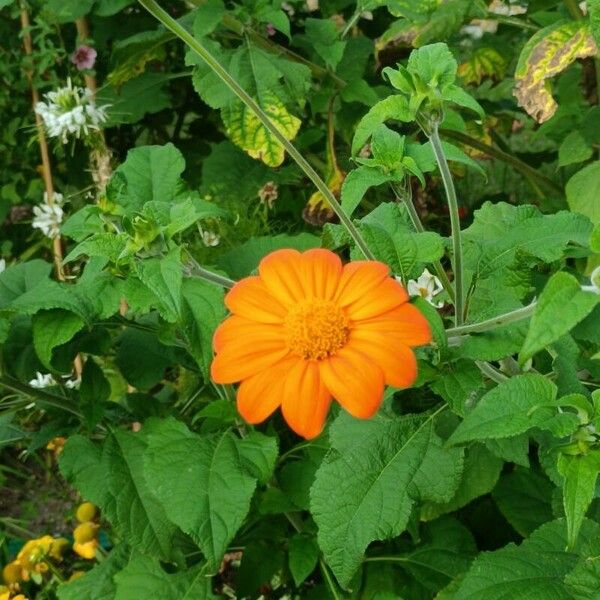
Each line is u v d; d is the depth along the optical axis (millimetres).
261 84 565
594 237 259
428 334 283
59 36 747
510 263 351
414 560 468
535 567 348
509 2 683
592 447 281
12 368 458
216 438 414
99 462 439
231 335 292
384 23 741
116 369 700
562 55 498
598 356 265
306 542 462
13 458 812
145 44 659
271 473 403
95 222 400
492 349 321
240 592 482
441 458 348
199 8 564
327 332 281
